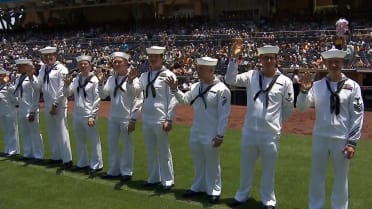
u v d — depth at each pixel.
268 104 7.76
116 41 36.44
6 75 12.80
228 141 13.87
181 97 8.75
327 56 7.30
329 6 36.56
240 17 37.25
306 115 18.16
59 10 49.41
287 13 36.81
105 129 16.50
